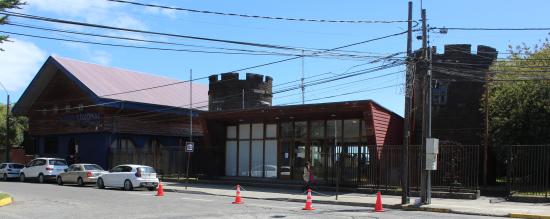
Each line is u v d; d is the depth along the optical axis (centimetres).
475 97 3116
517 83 2803
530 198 2141
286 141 3170
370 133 2688
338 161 2489
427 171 2044
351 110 2727
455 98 3164
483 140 2980
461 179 2462
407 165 2058
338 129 2962
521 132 2711
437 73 3216
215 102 4366
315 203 2194
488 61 3141
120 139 4119
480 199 2278
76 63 4334
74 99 4294
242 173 3375
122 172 2831
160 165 3694
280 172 3172
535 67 2545
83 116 4194
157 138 4372
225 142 3484
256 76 4341
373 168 2616
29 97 4566
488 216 1736
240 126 3419
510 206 1977
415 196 2447
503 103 2833
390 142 2902
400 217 1584
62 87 4416
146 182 2778
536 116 2684
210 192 2652
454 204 2041
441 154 2575
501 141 2755
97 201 2044
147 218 1482
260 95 4338
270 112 3000
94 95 3897
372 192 2575
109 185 2889
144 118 4231
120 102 3975
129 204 1922
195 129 4541
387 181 2577
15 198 2156
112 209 1736
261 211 1692
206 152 3419
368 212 1766
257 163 3309
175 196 2400
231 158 3441
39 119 4622
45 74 4366
